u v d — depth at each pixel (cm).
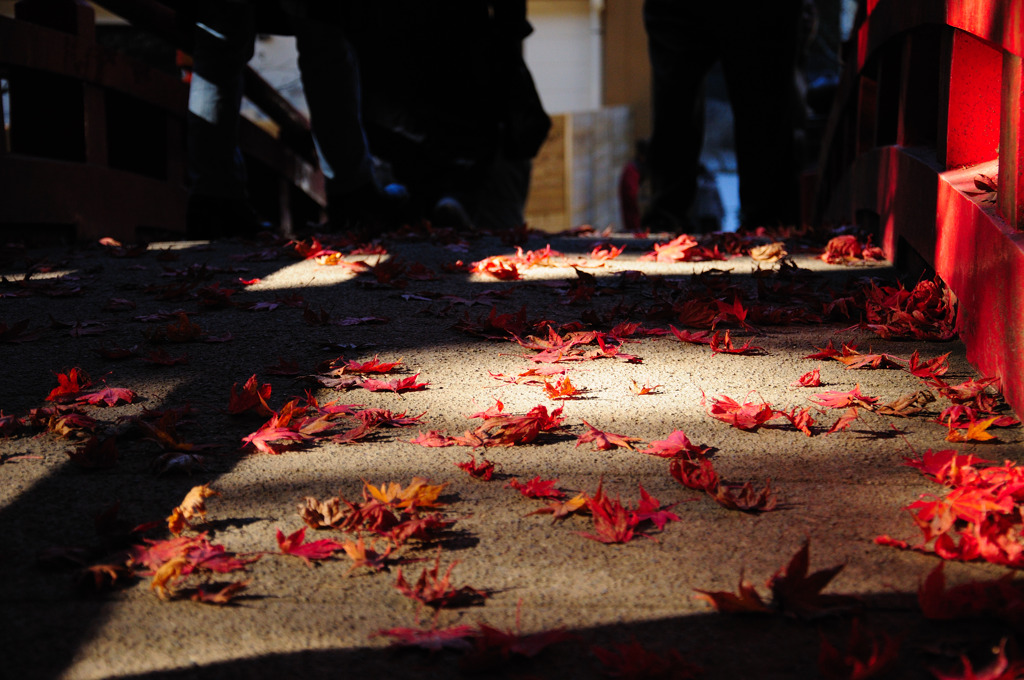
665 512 195
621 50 1961
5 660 145
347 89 577
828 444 232
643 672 138
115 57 646
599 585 168
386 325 348
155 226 710
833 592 164
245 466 223
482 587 168
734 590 166
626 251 507
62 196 600
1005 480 197
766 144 756
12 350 313
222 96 562
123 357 305
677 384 279
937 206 323
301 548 180
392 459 227
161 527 191
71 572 173
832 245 449
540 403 265
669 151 830
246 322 351
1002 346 249
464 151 720
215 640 151
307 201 976
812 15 881
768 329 336
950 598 153
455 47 680
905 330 314
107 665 144
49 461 225
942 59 334
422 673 142
